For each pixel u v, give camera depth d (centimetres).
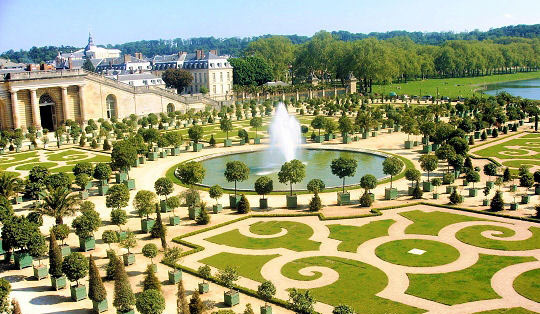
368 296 6800
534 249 8188
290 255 8325
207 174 14175
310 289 7062
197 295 6094
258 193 11031
